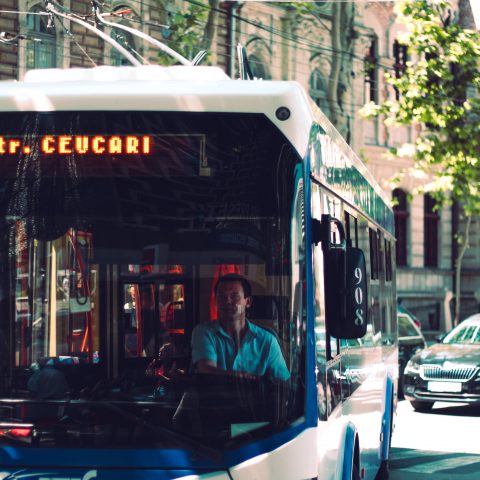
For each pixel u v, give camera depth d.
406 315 30.22
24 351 7.64
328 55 48.91
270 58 45.75
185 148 7.70
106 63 36.31
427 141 41.09
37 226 7.76
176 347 7.55
